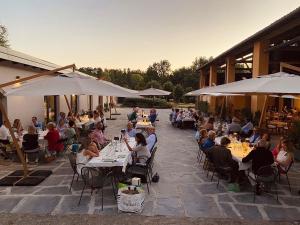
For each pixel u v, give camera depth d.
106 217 5.71
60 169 9.01
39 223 5.43
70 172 8.68
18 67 14.13
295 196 6.98
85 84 8.64
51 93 7.93
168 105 45.78
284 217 5.82
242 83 8.27
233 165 7.61
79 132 14.11
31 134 9.55
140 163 7.92
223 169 7.60
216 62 27.73
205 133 10.31
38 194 6.84
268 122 16.86
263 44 16.11
